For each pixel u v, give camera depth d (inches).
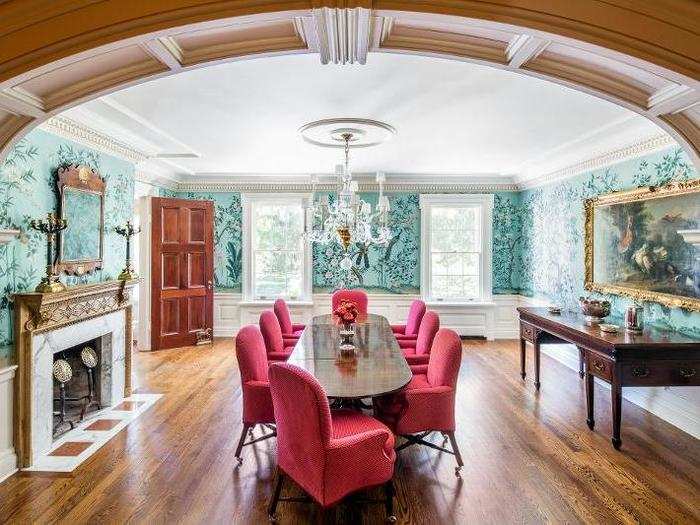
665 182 136.6
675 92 71.1
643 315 142.0
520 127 147.8
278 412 84.0
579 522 84.9
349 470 77.3
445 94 117.6
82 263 133.3
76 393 143.8
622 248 156.3
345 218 160.9
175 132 153.6
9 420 103.1
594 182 178.5
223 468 105.6
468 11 61.2
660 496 93.9
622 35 62.2
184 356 211.8
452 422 103.4
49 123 118.6
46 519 85.3
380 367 106.4
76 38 63.1
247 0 60.5
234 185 254.1
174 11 61.6
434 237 257.8
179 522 84.7
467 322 253.4
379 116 136.3
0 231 87.9
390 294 258.4
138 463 107.7
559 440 121.3
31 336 106.7
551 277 216.7
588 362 127.5
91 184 137.8
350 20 62.7
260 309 255.0
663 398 136.9
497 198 255.9
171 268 225.9
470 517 86.6
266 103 124.0
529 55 70.2
